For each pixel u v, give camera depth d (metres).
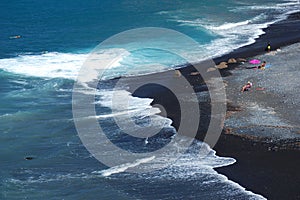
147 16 119.94
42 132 55.28
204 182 44.75
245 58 80.50
